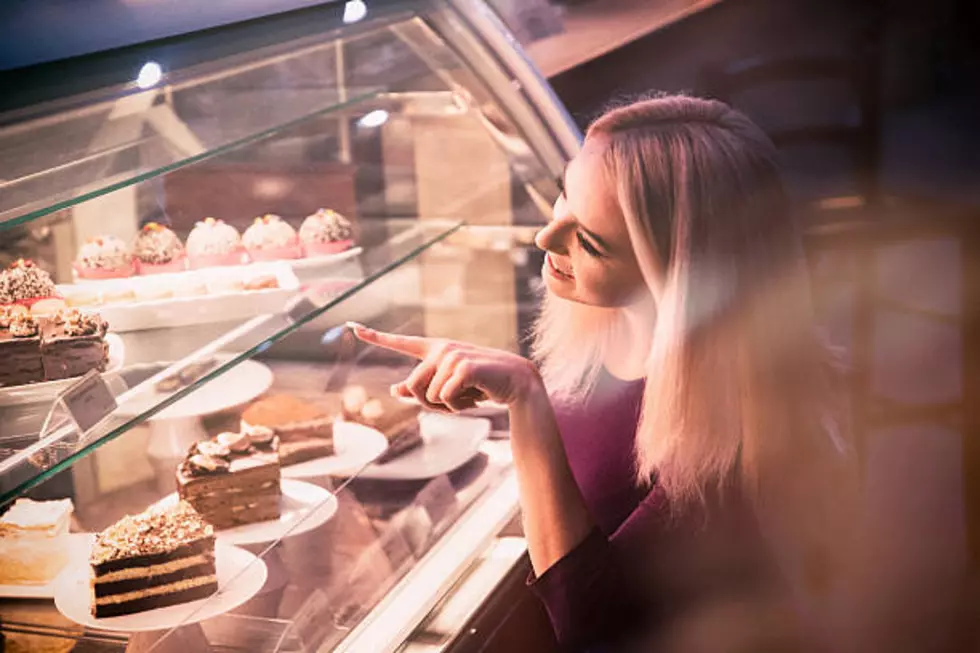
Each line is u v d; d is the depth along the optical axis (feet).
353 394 6.72
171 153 4.84
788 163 9.89
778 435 6.53
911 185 11.72
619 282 6.58
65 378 4.83
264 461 5.78
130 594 5.03
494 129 6.66
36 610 4.98
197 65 5.50
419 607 5.44
